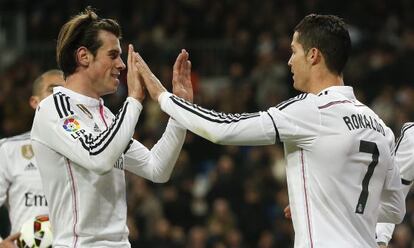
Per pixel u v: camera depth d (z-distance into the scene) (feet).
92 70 47.03
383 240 51.70
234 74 160.86
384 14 177.58
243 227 121.80
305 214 43.62
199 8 179.63
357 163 44.04
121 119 44.91
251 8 178.91
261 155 129.90
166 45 172.04
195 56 173.37
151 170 49.80
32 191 57.11
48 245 52.06
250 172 126.72
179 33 175.94
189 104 44.73
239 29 176.14
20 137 58.23
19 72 162.81
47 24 178.29
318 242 43.04
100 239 46.34
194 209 127.34
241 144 43.91
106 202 46.55
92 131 46.26
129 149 49.52
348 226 43.57
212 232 118.62
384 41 166.91
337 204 43.50
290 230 119.24
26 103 135.03
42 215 55.06
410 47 163.02
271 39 168.86
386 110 142.41
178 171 129.29
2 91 150.71
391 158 45.88
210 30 176.65
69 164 46.14
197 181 136.98
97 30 46.91
